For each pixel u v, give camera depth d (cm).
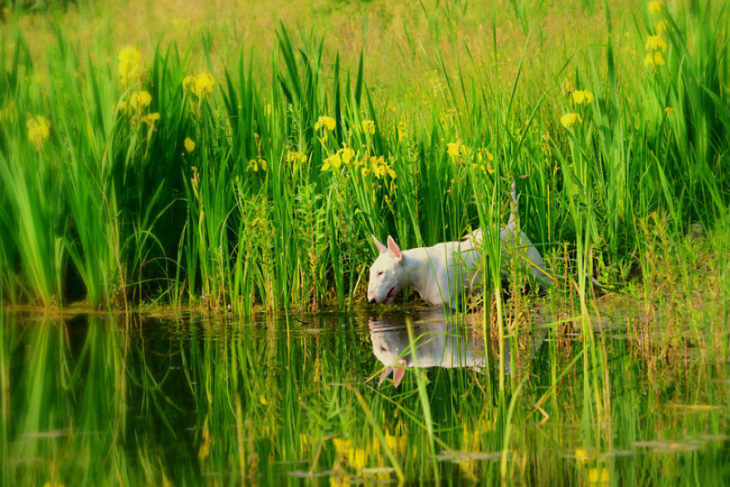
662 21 1292
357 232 1261
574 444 600
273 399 747
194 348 960
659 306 940
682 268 916
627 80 1401
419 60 1552
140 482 558
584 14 1589
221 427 673
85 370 874
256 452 609
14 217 1247
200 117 1307
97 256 1211
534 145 1276
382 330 1037
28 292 1266
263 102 1395
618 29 1505
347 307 1205
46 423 700
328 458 593
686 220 1193
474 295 1193
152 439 648
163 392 784
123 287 1173
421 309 1179
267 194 1275
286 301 1159
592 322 977
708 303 888
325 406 720
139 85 1253
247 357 909
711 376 748
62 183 1228
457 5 1547
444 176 1287
